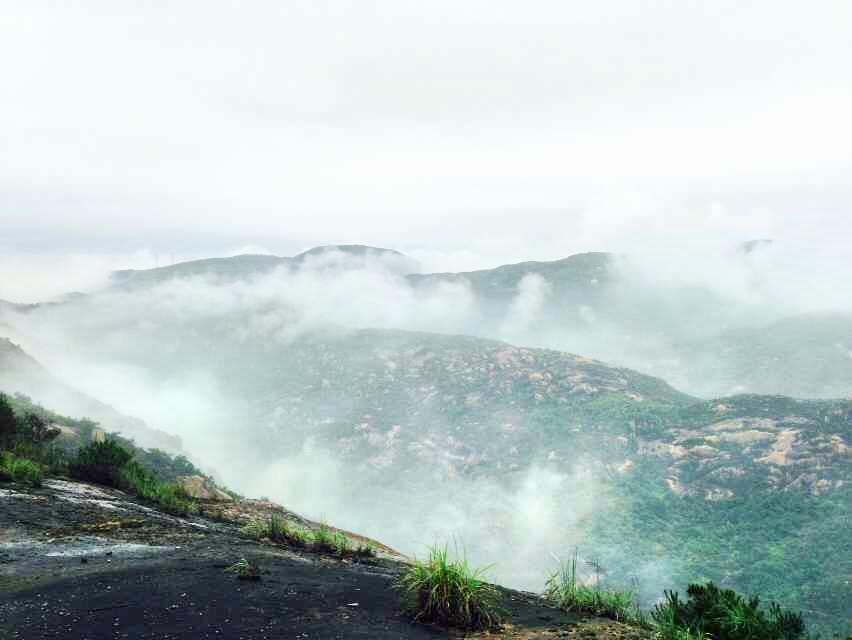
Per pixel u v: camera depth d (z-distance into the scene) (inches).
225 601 257.4
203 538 411.8
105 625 220.4
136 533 407.5
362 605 270.2
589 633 258.7
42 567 303.4
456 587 262.5
